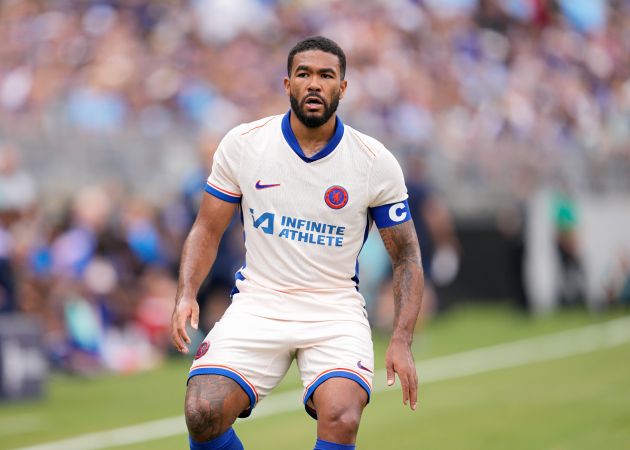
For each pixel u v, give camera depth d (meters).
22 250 34.69
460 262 49.78
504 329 43.88
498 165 52.91
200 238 14.27
